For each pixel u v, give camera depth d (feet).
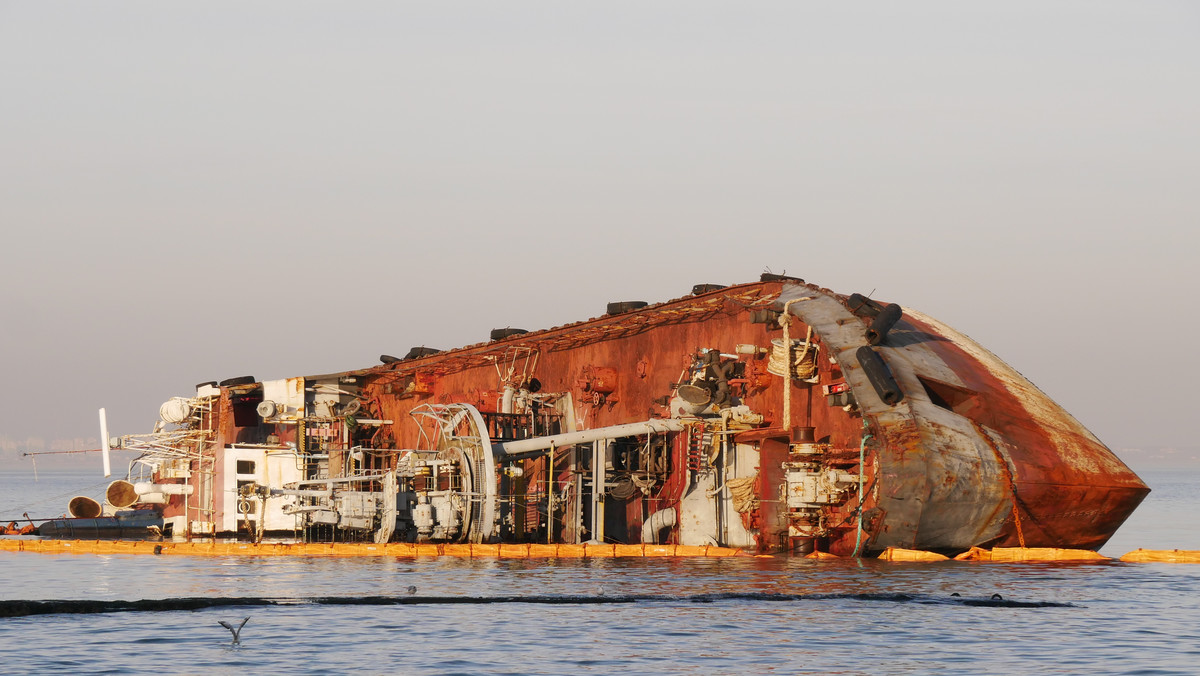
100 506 370.12
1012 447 216.13
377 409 371.15
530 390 314.55
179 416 339.77
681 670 121.90
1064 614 153.48
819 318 228.84
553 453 262.26
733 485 237.45
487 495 254.88
